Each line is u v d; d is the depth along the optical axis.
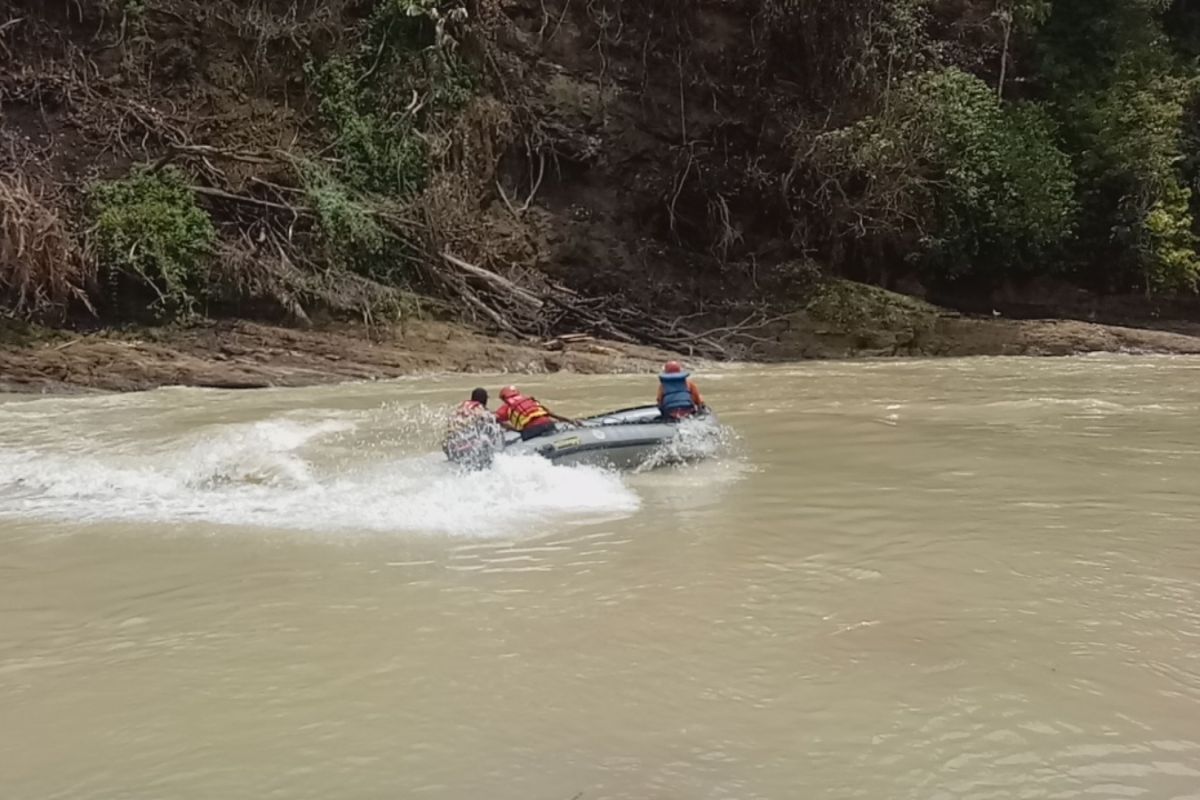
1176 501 8.41
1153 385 16.73
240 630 5.61
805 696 4.62
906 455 10.52
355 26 24.09
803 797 3.78
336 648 5.31
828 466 9.98
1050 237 26.28
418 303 21.52
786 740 4.21
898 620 5.59
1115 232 27.91
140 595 6.27
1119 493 8.71
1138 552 6.91
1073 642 5.25
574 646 5.27
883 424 12.58
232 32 23.33
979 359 22.22
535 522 7.91
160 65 22.44
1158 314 28.16
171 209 19.72
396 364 18.83
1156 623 5.54
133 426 12.62
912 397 15.27
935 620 5.59
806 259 26.41
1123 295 28.70
